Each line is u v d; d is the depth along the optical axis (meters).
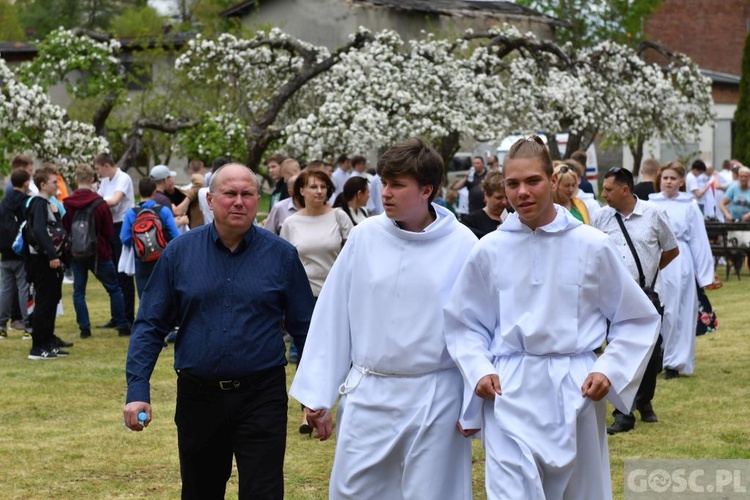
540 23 31.88
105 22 67.88
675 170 10.23
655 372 8.34
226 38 23.03
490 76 23.09
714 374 10.48
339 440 4.85
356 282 4.82
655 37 54.56
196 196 14.04
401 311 4.73
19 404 9.37
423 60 22.33
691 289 10.23
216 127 21.58
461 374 4.77
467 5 31.45
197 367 4.74
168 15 59.28
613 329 4.65
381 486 4.80
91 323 14.45
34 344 11.67
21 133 20.39
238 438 4.76
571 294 4.52
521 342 4.55
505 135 22.92
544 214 4.54
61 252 11.62
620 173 8.08
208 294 4.77
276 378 4.83
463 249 4.77
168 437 8.16
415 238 4.75
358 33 22.47
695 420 8.48
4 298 13.23
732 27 54.19
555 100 23.22
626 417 8.12
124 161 21.53
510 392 4.52
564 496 4.55
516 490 4.46
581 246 4.53
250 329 4.77
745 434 7.96
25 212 11.69
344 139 21.69
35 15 67.94
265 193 35.31
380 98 22.09
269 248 4.89
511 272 4.56
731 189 20.70
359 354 4.81
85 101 30.03
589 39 40.53
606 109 24.58
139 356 4.80
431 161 4.73
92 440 8.06
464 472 4.76
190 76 23.86
